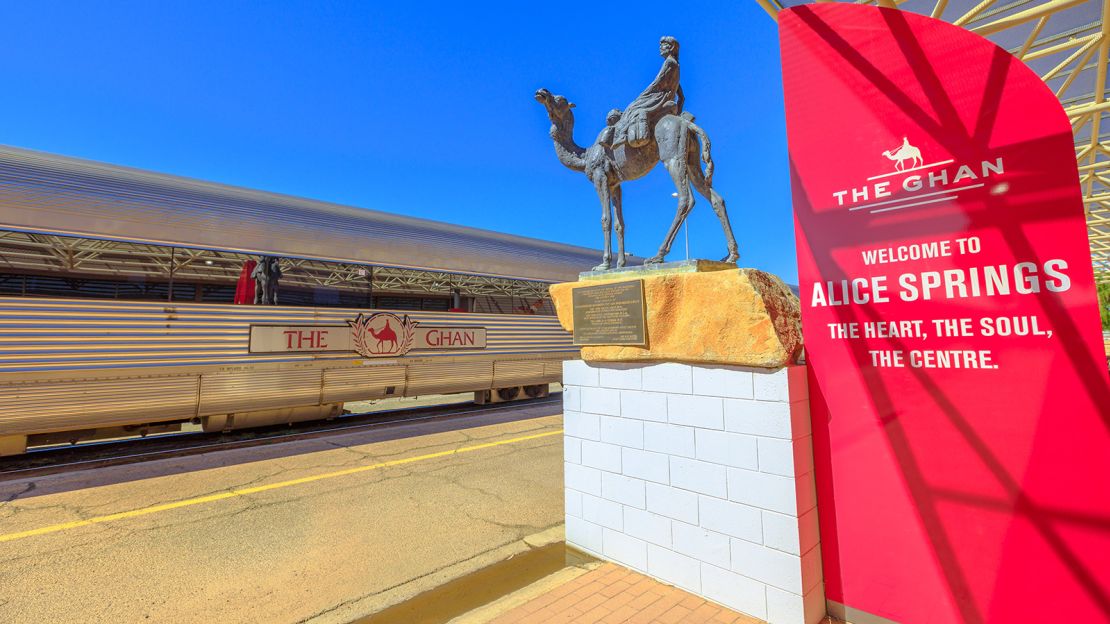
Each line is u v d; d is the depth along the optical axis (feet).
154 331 23.02
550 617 8.82
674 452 9.95
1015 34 17.16
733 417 9.02
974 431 7.24
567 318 12.20
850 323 8.45
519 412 36.47
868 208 8.30
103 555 12.48
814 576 8.44
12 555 12.44
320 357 28.17
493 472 20.13
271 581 11.14
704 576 9.38
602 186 12.77
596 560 11.43
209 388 24.38
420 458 22.45
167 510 15.75
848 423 8.43
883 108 8.20
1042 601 6.68
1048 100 6.77
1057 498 6.59
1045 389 6.69
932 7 15.99
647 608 9.07
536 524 14.55
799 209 9.09
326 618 9.65
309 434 28.14
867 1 11.96
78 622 9.49
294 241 28.60
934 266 7.63
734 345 8.93
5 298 19.60
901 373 7.92
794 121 9.21
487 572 11.47
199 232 25.43
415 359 32.30
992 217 7.15
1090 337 6.38
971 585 7.22
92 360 21.30
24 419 19.72
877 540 8.07
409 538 13.52
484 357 36.17
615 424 11.12
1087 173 28.02
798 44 9.18
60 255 21.80
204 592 10.65
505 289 40.11
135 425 23.85
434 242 36.09
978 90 7.31
